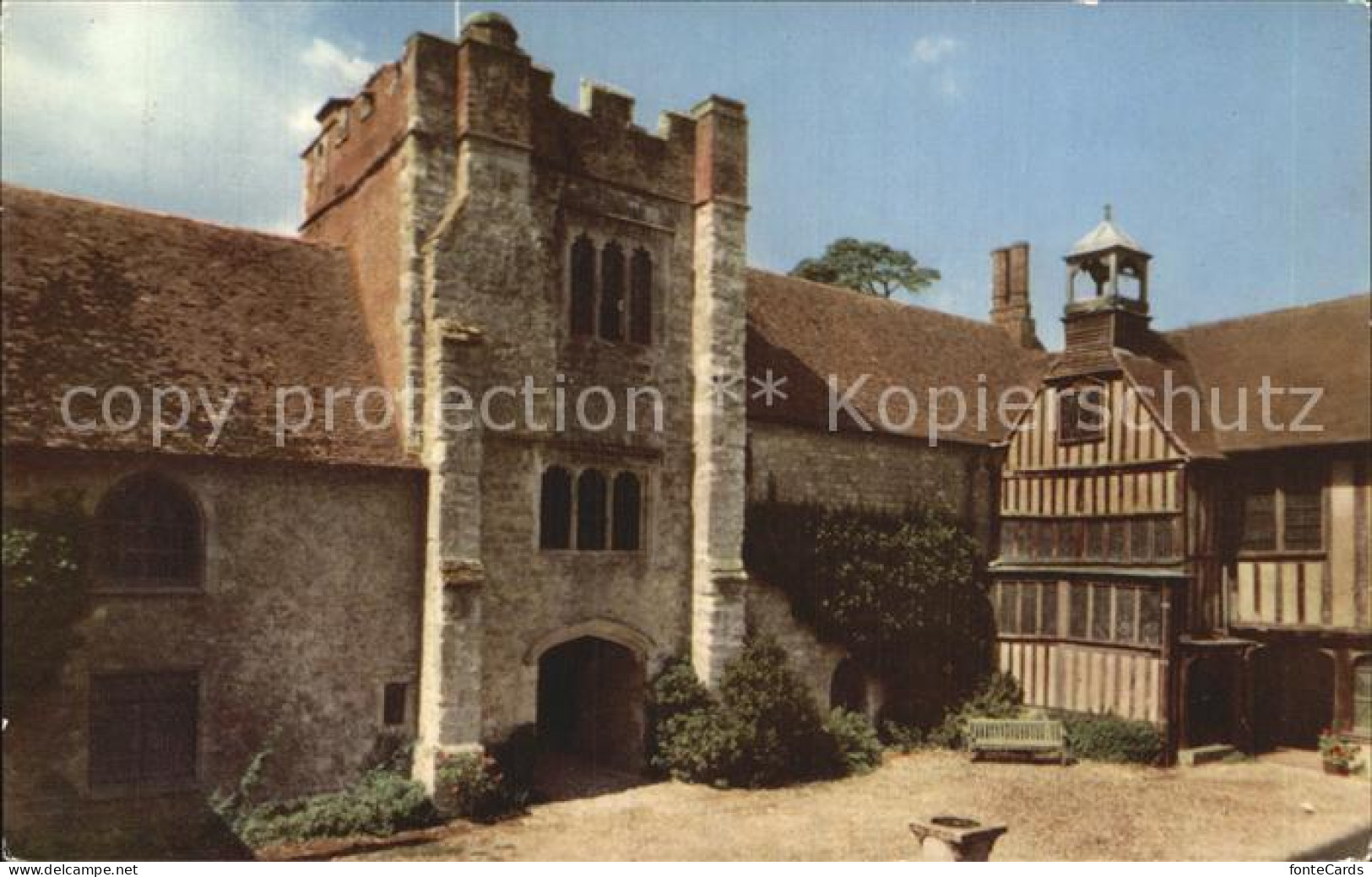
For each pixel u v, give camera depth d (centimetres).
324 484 1284
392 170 1450
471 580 1309
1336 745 1655
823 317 2150
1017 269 2609
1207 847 1220
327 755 1257
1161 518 1789
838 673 1902
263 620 1224
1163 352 2005
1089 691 1833
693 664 1584
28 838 1061
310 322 1432
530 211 1464
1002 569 1983
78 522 1105
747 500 1725
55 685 1086
